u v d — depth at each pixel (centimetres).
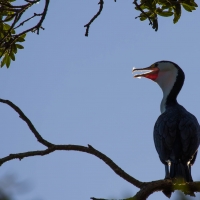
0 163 942
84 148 992
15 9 1212
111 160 985
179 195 556
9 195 527
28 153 962
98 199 734
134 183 973
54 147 980
